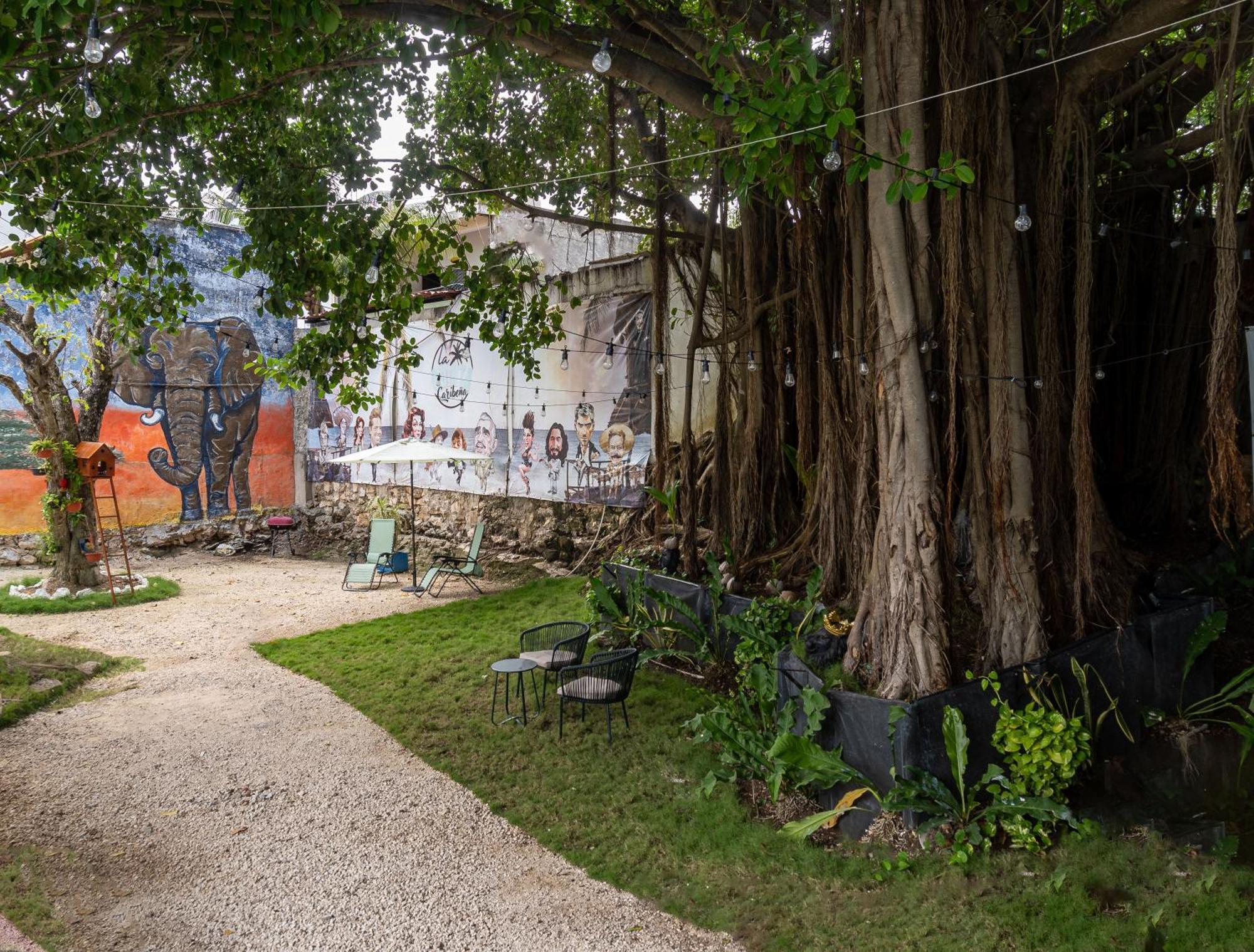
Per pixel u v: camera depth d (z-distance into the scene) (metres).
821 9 7.09
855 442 7.71
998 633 6.21
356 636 11.13
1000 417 6.19
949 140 5.84
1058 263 6.43
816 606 7.41
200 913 4.71
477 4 6.43
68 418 14.02
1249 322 7.44
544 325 11.45
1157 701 6.27
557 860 5.34
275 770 6.79
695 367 11.88
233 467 19.62
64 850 5.43
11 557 16.00
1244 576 7.82
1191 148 7.15
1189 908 4.18
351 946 4.41
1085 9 7.58
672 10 7.93
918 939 4.22
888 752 5.30
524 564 14.56
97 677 9.55
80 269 7.86
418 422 17.44
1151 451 9.15
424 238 9.86
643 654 7.86
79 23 5.70
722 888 4.87
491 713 7.91
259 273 19.88
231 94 7.65
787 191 6.15
